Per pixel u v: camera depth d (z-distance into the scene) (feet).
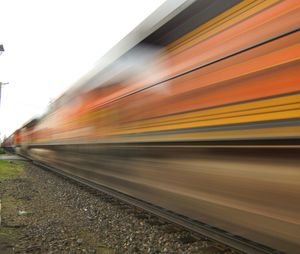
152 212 21.20
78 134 33.32
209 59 13.99
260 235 11.66
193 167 14.94
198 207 14.83
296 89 10.08
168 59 17.01
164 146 17.16
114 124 23.80
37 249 17.06
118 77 23.30
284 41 10.59
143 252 16.81
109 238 19.03
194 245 17.06
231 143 12.65
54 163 47.50
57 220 22.86
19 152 110.11
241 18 12.44
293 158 10.27
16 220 22.65
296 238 10.21
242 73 12.20
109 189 27.45
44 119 58.54
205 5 14.02
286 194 10.49
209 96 13.87
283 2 10.73
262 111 11.26
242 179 12.23
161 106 17.47
